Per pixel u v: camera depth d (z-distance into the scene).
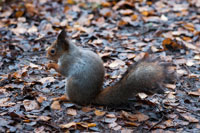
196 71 10.81
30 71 10.58
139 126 7.77
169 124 7.86
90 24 14.55
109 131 7.60
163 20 14.88
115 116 8.09
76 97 8.58
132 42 12.91
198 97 9.23
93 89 8.53
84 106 8.63
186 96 9.28
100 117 8.09
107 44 12.75
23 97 8.93
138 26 14.49
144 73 7.96
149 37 13.45
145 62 8.12
